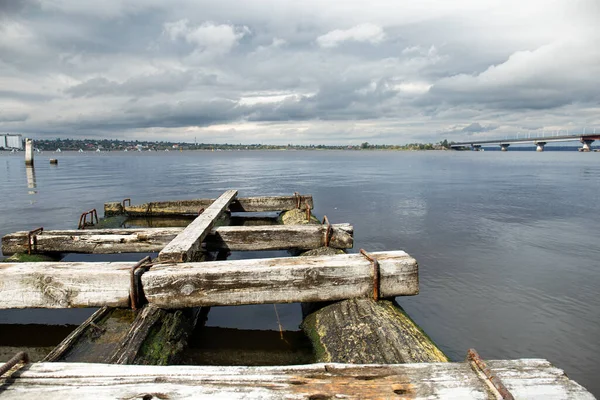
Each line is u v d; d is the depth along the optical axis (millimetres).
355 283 4898
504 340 5910
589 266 9328
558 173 41656
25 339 5414
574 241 11742
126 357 3625
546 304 7164
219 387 2455
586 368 5207
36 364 2695
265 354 4949
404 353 3689
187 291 4664
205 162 73812
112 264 4969
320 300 4871
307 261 4996
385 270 4891
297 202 14180
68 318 6051
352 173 42625
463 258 9953
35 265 4938
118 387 2459
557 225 14102
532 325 6363
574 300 7344
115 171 44500
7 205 18078
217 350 5055
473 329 6234
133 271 4625
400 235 12477
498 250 10711
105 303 4699
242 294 4742
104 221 13547
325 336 4570
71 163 65250
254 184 29562
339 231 7758
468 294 7594
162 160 83562
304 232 7875
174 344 4406
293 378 2549
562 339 5945
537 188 26453
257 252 10250
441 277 8523
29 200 19797
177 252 5207
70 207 17625
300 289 4809
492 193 23609
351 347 4055
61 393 2410
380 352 3812
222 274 4691
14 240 8047
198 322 5727
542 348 5695
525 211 17094
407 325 4348
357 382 2514
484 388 2469
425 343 3980
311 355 4742
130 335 4016
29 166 49344
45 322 5918
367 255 5121
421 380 2541
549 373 2623
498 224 14250
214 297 4707
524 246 11141
